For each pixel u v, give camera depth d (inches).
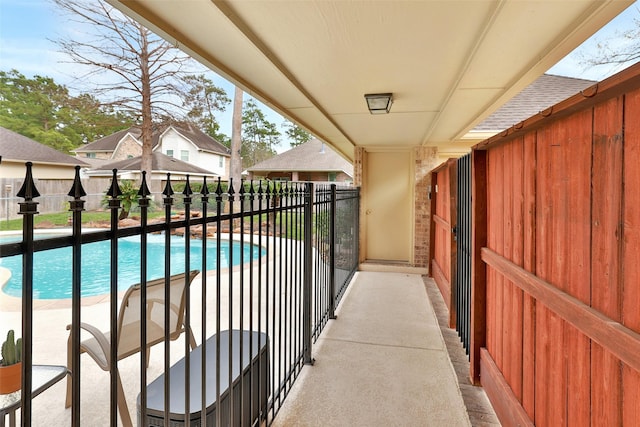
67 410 89.3
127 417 76.5
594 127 46.4
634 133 38.3
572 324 50.5
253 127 1034.1
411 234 264.4
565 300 52.5
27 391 30.3
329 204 156.6
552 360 60.2
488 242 101.5
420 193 254.1
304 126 182.9
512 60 94.8
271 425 85.2
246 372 75.7
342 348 128.2
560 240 56.5
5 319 149.9
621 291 40.4
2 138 502.6
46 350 119.2
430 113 159.2
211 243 345.4
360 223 266.2
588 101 44.2
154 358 118.7
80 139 627.2
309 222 117.0
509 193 82.7
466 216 125.6
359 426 85.0
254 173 848.9
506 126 222.5
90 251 317.1
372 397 97.0
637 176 37.8
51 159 524.4
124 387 101.0
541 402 64.9
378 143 248.4
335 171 804.0
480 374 102.8
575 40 82.0
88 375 107.5
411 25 77.9
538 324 66.2
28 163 30.5
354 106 149.4
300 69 106.3
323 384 103.6
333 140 243.4
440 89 124.1
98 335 74.0
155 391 68.1
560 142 56.5
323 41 86.6
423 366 114.7
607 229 43.4
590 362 48.1
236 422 71.2
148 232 44.6
